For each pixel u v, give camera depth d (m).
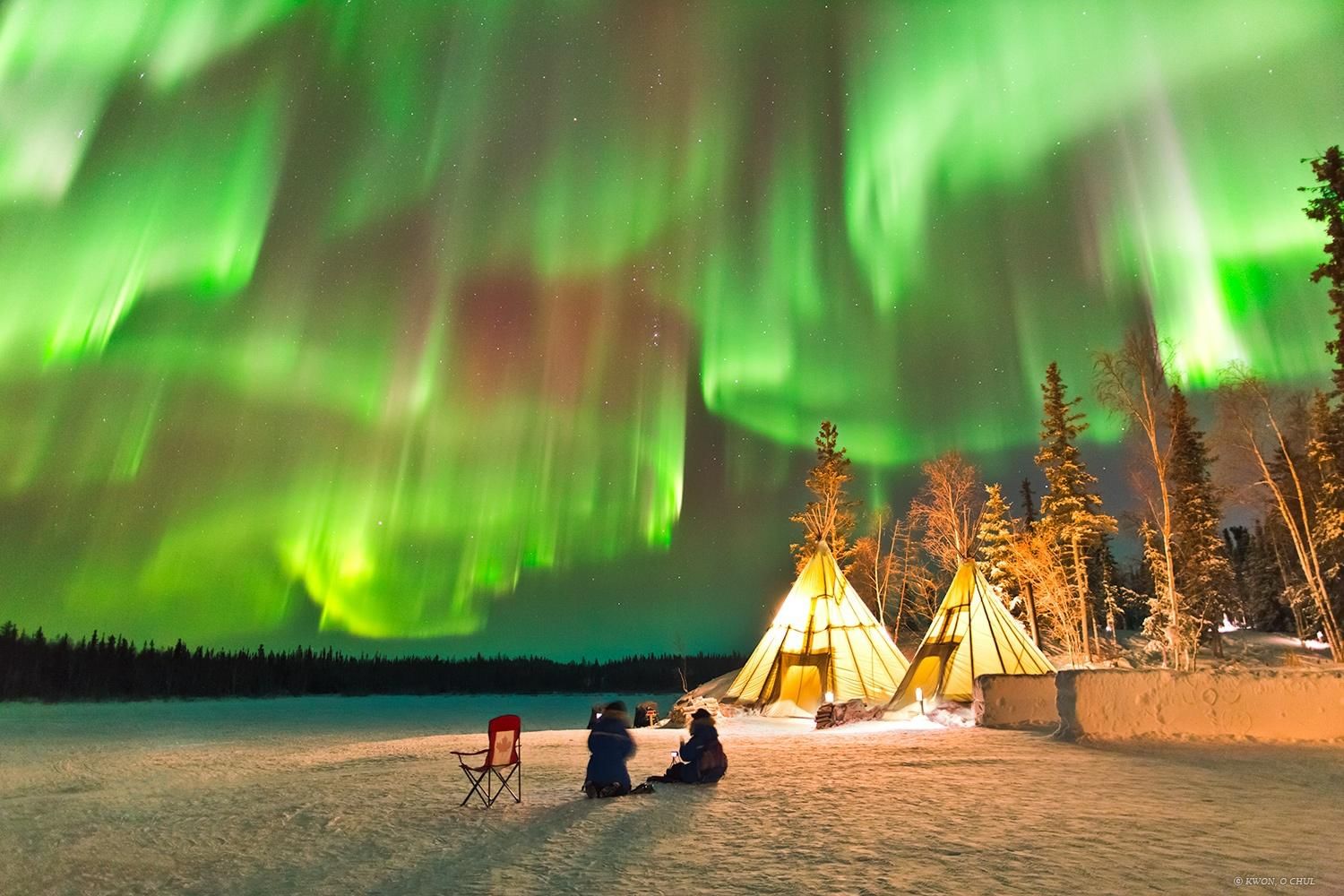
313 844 8.41
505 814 9.55
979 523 46.41
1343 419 37.81
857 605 27.16
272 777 16.28
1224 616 58.50
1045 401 45.25
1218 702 14.80
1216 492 39.28
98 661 96.94
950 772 11.66
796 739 18.05
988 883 5.74
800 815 8.70
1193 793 9.54
